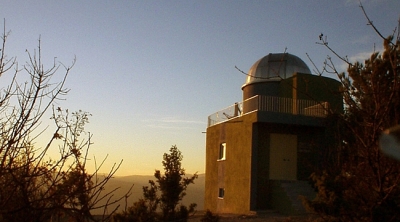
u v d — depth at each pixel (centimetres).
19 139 391
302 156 2088
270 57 2520
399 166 415
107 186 528
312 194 1856
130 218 970
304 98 2031
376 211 427
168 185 1237
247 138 2045
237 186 2103
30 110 405
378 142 409
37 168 397
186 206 1250
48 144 414
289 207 1823
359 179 446
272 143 2070
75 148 425
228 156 2256
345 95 446
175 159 1283
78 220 410
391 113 412
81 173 414
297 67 2442
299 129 2116
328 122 1908
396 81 400
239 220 1672
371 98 430
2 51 425
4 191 392
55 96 433
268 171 2039
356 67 444
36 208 384
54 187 405
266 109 2042
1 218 388
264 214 1856
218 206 2327
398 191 426
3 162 375
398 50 405
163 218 1184
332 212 549
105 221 446
